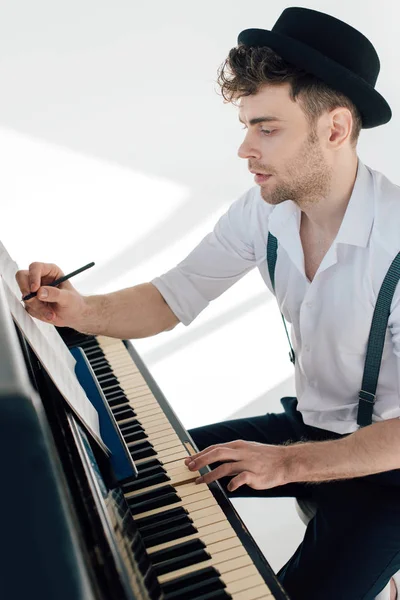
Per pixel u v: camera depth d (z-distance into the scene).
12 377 0.69
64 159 2.29
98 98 2.24
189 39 2.21
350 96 1.22
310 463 1.14
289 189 1.30
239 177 2.37
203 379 2.54
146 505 1.05
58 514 0.66
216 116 2.30
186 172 2.35
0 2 2.12
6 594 0.66
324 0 2.22
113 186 2.34
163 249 2.41
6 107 2.22
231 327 2.50
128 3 2.16
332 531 1.27
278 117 1.23
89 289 2.43
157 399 1.34
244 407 2.57
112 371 1.45
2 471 0.65
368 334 1.35
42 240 2.36
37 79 2.20
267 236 1.49
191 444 1.20
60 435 0.93
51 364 0.97
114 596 0.76
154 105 2.27
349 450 1.15
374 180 1.34
